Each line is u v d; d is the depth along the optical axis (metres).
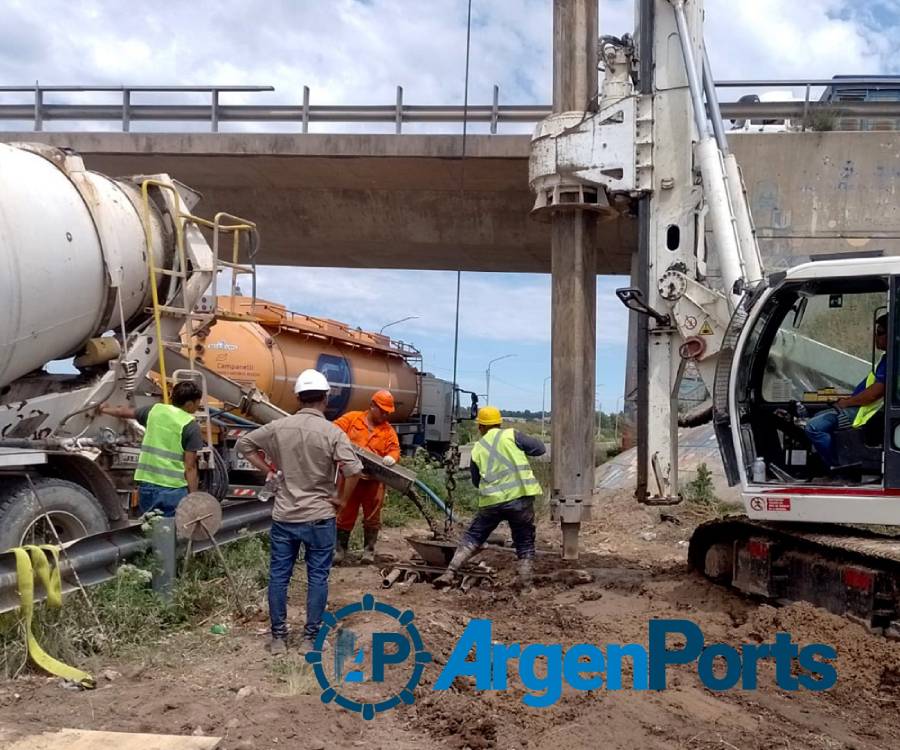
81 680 5.63
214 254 10.13
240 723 5.03
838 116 16.56
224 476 9.98
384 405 9.82
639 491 9.45
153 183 9.55
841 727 5.38
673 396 9.36
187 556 7.63
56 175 8.40
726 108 17.33
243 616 7.35
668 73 9.53
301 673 5.89
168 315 9.73
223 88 19.14
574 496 10.23
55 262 7.99
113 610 6.56
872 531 7.73
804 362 8.16
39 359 8.38
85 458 7.79
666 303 9.31
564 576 9.35
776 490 7.55
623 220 19.11
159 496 7.81
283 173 19.64
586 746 4.85
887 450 7.15
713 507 13.48
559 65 10.12
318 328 17.08
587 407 10.21
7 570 6.05
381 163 18.69
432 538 10.20
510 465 8.71
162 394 9.27
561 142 9.83
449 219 20.56
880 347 7.69
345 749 4.78
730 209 8.78
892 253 15.66
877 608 6.81
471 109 18.55
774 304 7.87
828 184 15.82
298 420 6.77
